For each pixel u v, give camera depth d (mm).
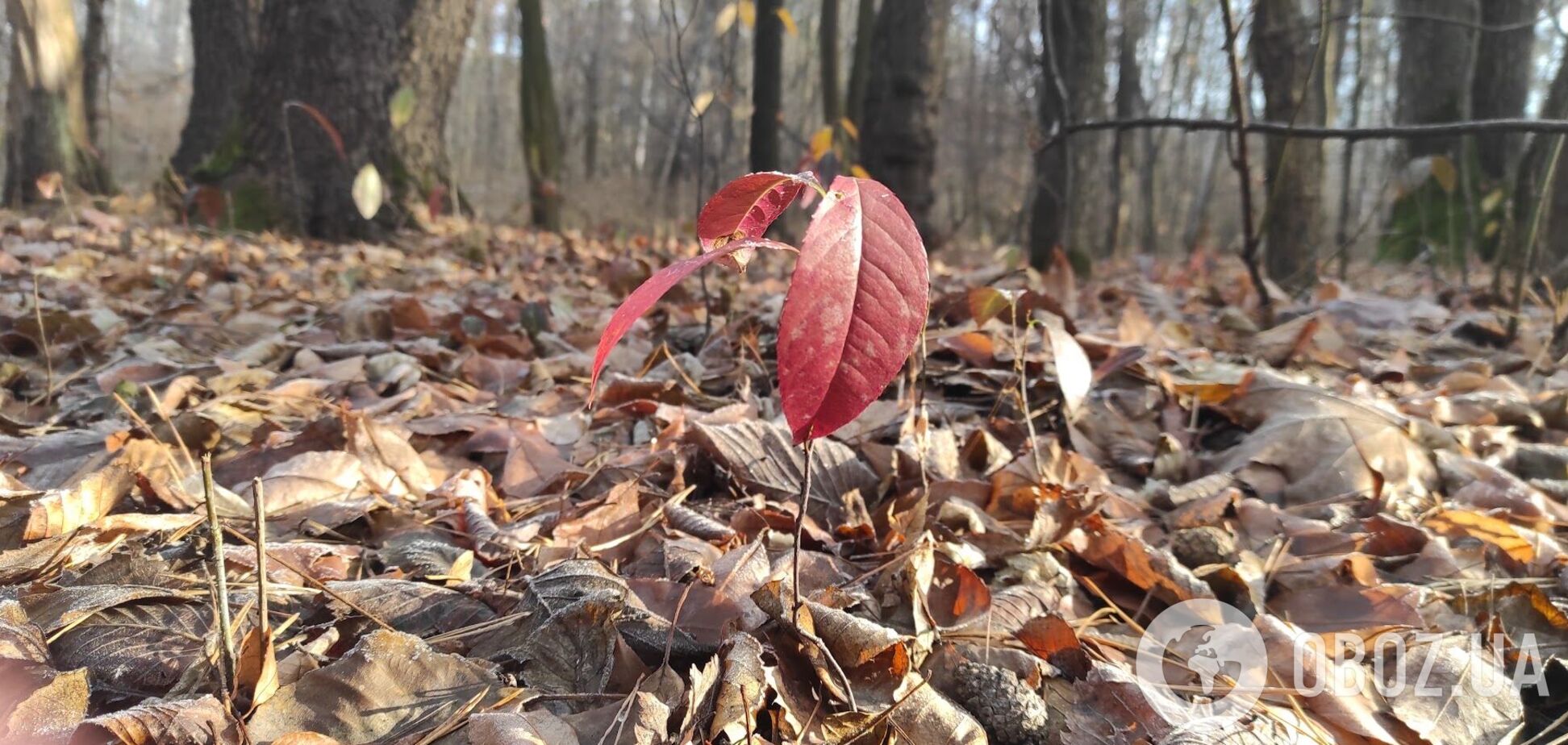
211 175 2273
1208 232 4105
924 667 334
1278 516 498
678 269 199
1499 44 2359
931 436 536
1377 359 884
